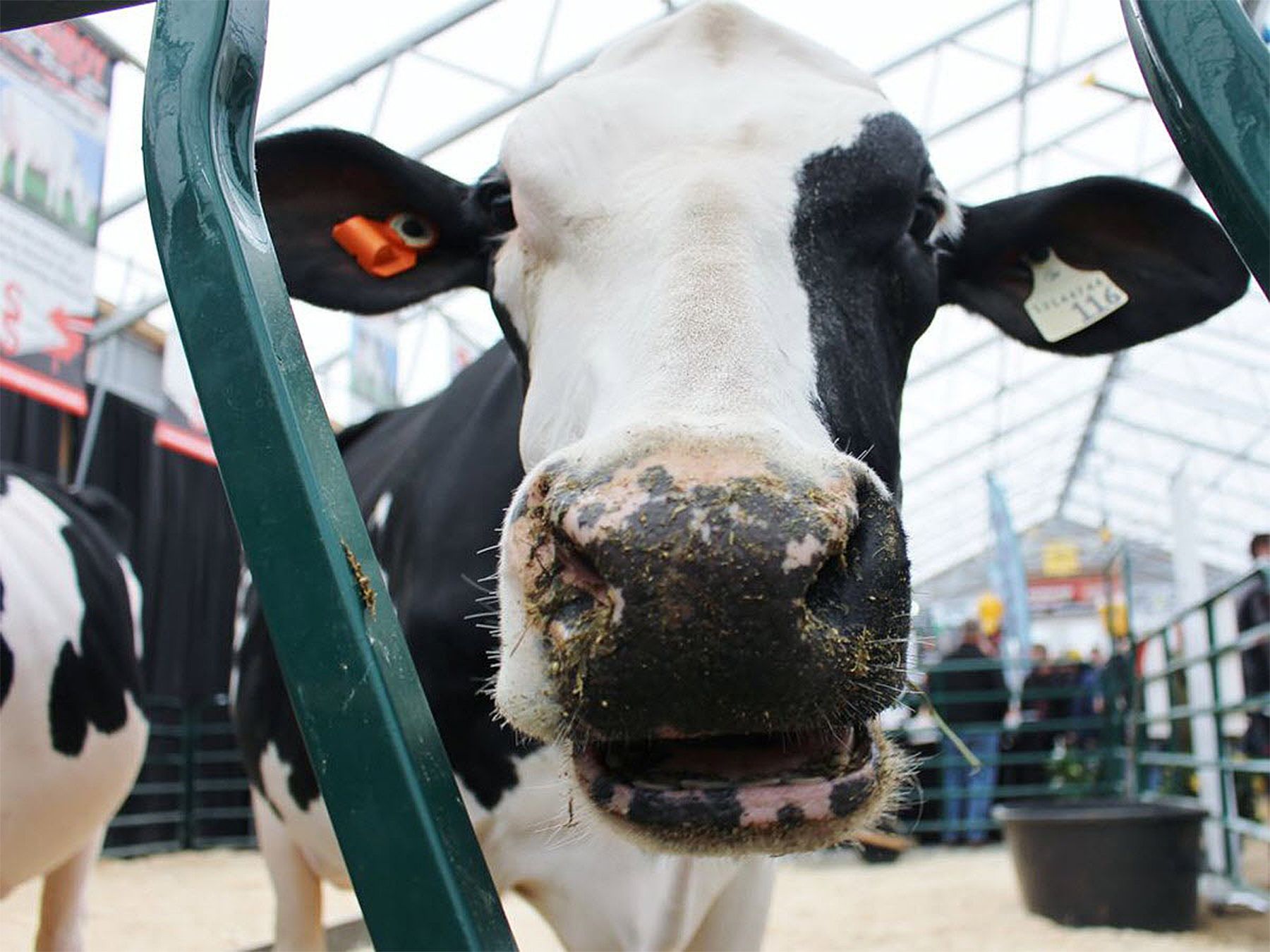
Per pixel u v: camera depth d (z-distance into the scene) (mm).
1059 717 10320
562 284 1776
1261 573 4824
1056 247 2447
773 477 1158
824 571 1179
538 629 1218
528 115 1927
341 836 882
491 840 2299
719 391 1351
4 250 6062
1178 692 6898
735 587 1073
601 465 1204
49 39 6414
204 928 5617
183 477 11422
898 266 1870
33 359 6199
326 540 919
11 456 9383
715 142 1764
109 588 3670
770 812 1174
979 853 8891
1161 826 5285
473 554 2322
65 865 3680
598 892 2242
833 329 1665
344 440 3658
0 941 4910
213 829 11180
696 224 1620
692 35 2031
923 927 5516
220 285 975
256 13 1119
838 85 1936
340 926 4172
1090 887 5340
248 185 1058
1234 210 948
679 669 1077
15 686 2996
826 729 1201
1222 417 20797
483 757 2252
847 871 7938
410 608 2375
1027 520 28656
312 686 904
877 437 1725
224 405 955
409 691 947
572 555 1184
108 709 3396
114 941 5152
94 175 6633
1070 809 5812
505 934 901
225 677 11930
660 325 1456
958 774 9562
